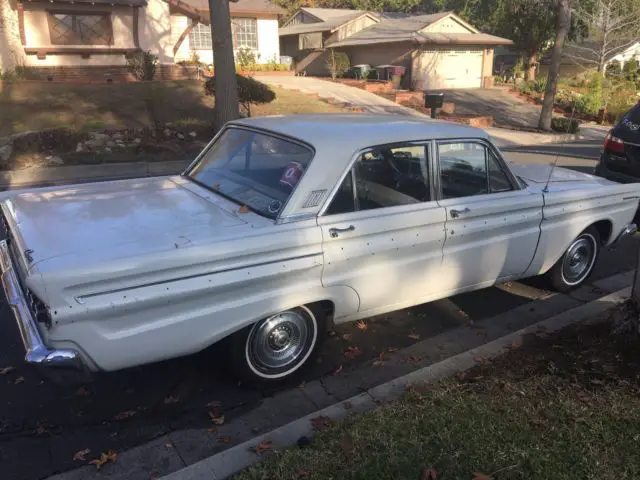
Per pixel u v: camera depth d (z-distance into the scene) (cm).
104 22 2041
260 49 2648
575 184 510
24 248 304
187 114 1603
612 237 546
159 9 2173
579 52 3747
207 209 368
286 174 367
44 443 315
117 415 342
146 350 308
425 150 404
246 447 302
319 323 379
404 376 376
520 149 1645
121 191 413
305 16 3628
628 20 3206
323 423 322
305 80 2591
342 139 372
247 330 349
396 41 2936
